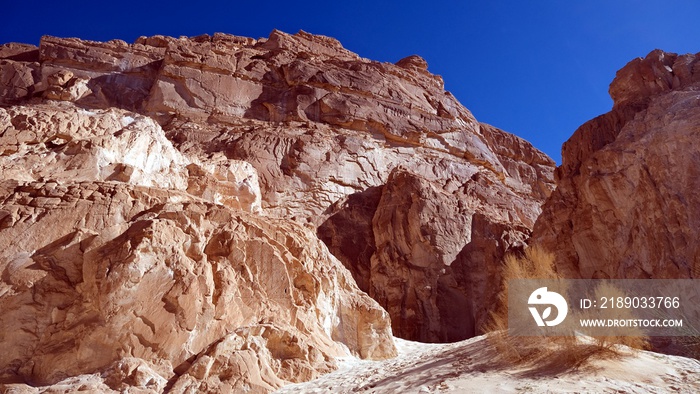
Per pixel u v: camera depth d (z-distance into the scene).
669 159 14.77
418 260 21.28
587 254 16.56
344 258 22.47
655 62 19.25
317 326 11.46
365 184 25.42
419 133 29.19
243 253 10.88
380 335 12.86
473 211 23.72
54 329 8.92
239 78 28.17
